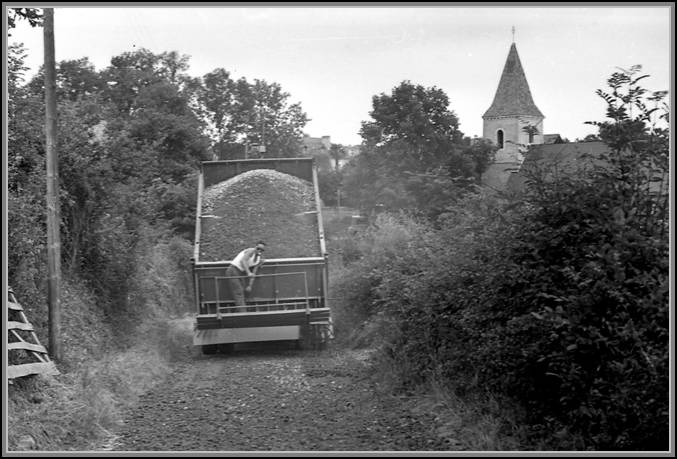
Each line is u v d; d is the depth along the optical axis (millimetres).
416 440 8938
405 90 53594
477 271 9625
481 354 9086
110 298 19031
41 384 10977
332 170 76188
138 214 21312
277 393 12344
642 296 7062
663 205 7781
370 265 18938
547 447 7859
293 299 17688
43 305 14570
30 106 16109
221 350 18062
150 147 27969
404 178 48094
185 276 29891
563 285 7984
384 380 12414
